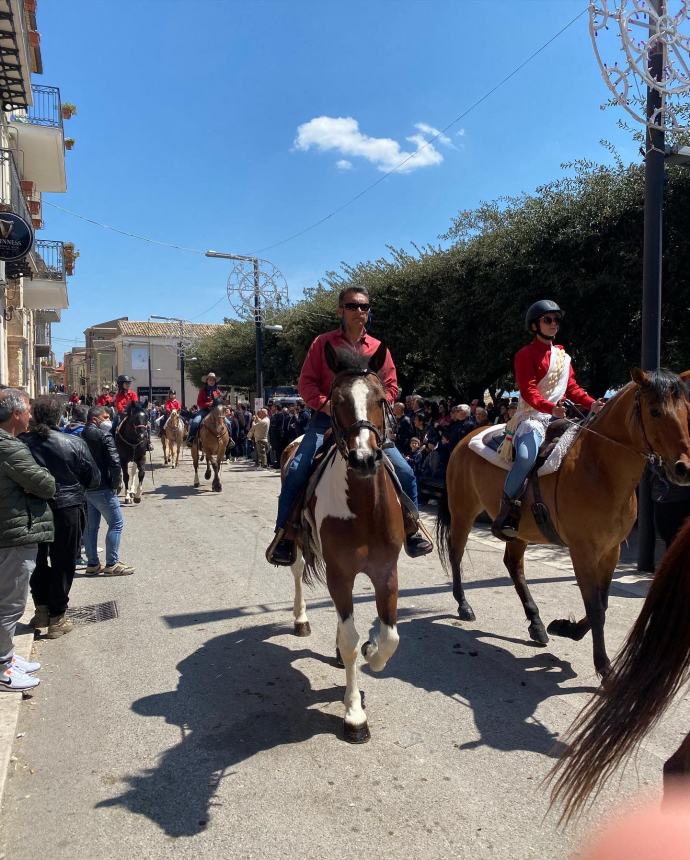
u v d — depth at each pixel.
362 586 6.28
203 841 2.52
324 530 3.39
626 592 5.77
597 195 9.56
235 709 3.66
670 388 3.41
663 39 5.19
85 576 6.65
